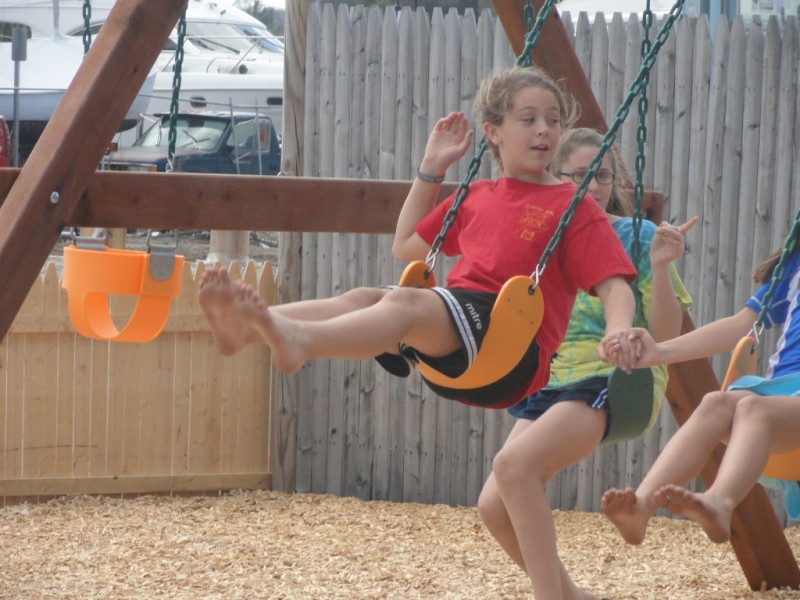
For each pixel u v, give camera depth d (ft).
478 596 23.91
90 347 31.60
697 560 27.66
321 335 12.91
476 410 32.37
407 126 31.65
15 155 57.93
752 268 31.32
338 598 23.62
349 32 31.50
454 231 16.71
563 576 17.74
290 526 29.45
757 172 31.22
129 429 32.07
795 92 30.99
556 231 14.49
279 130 70.79
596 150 18.12
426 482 32.63
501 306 14.11
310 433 32.83
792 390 15.43
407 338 13.99
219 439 32.76
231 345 12.40
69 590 23.62
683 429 15.21
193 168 63.57
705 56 30.94
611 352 14.57
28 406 31.27
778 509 32.07
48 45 65.26
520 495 15.64
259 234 65.51
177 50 19.83
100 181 19.35
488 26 31.45
